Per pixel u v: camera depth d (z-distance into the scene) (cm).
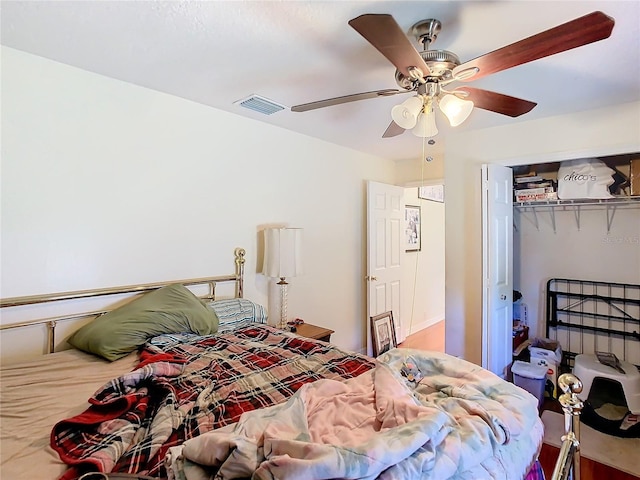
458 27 148
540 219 349
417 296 491
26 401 131
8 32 158
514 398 126
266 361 171
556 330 340
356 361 172
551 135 265
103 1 135
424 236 506
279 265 271
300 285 323
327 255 349
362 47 168
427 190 511
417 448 86
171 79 205
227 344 194
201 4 136
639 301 299
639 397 240
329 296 353
